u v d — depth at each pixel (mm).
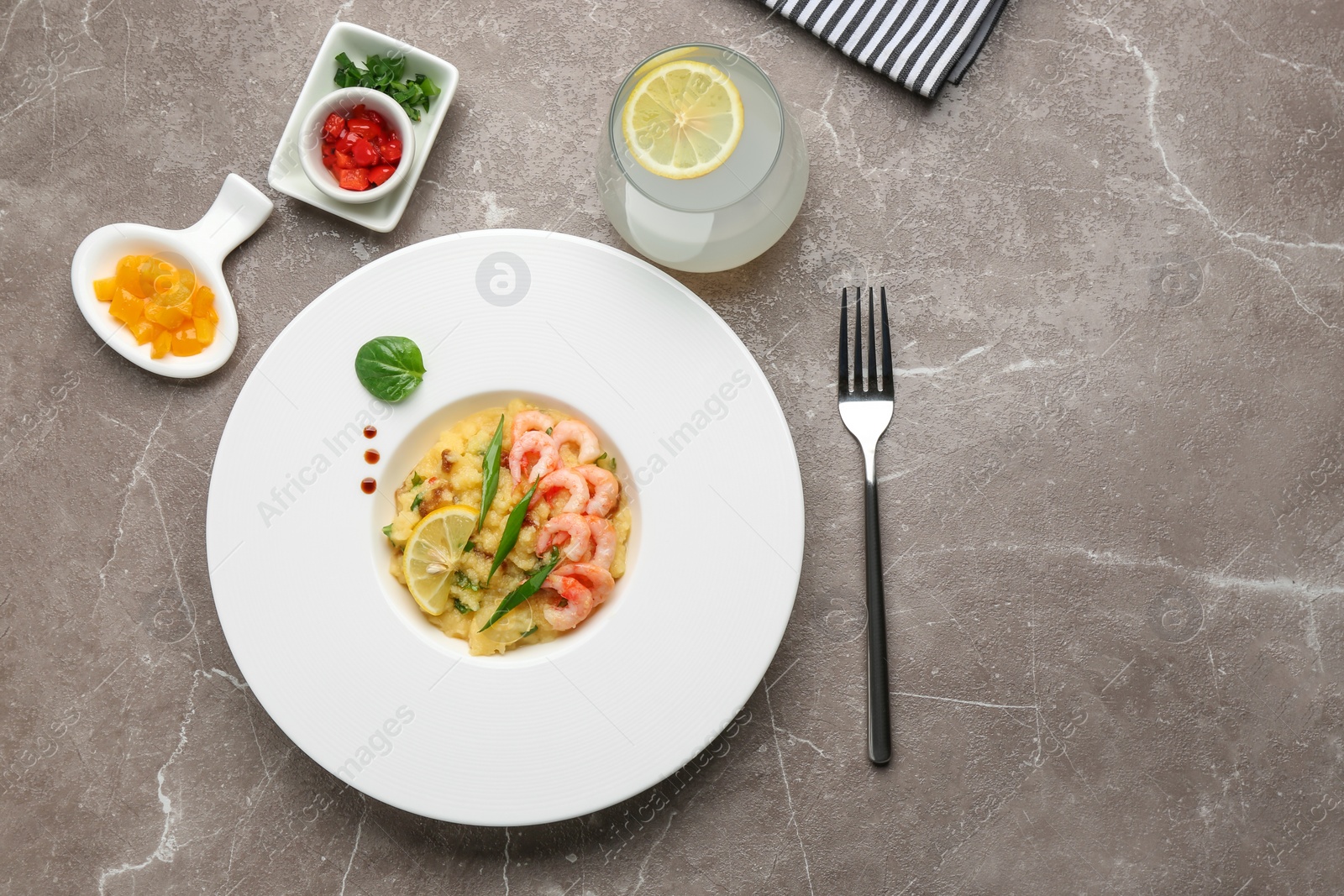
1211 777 844
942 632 850
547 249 825
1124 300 856
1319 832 840
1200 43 861
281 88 871
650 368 823
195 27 872
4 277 870
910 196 859
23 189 872
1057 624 849
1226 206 858
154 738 858
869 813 845
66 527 864
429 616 830
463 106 867
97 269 847
